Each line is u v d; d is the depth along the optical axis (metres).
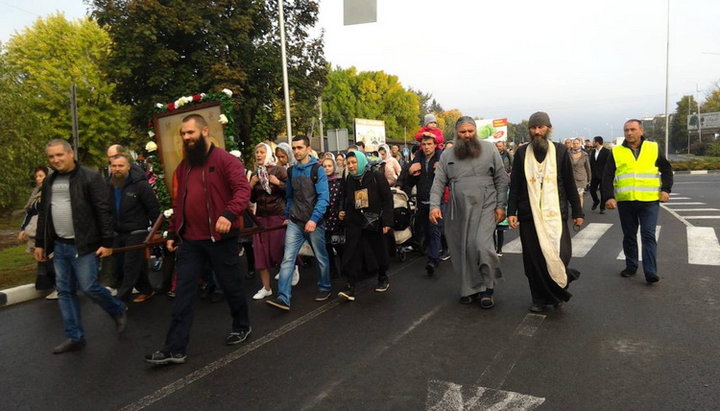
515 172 5.02
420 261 7.61
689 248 7.74
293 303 5.61
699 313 4.69
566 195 4.91
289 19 19.84
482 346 4.07
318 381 3.55
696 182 23.44
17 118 15.76
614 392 3.21
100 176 4.41
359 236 5.58
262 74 17.89
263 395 3.37
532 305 4.99
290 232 5.38
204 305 5.75
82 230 4.30
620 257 7.34
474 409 3.06
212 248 4.07
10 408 3.34
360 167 5.47
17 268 7.99
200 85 16.36
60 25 31.25
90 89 31.06
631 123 5.88
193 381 3.64
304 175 5.34
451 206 5.34
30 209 6.67
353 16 8.52
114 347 4.50
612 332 4.28
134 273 5.79
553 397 3.17
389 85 71.94
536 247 4.87
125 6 15.62
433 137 6.68
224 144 5.65
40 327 5.23
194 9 15.93
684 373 3.44
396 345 4.18
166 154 5.88
